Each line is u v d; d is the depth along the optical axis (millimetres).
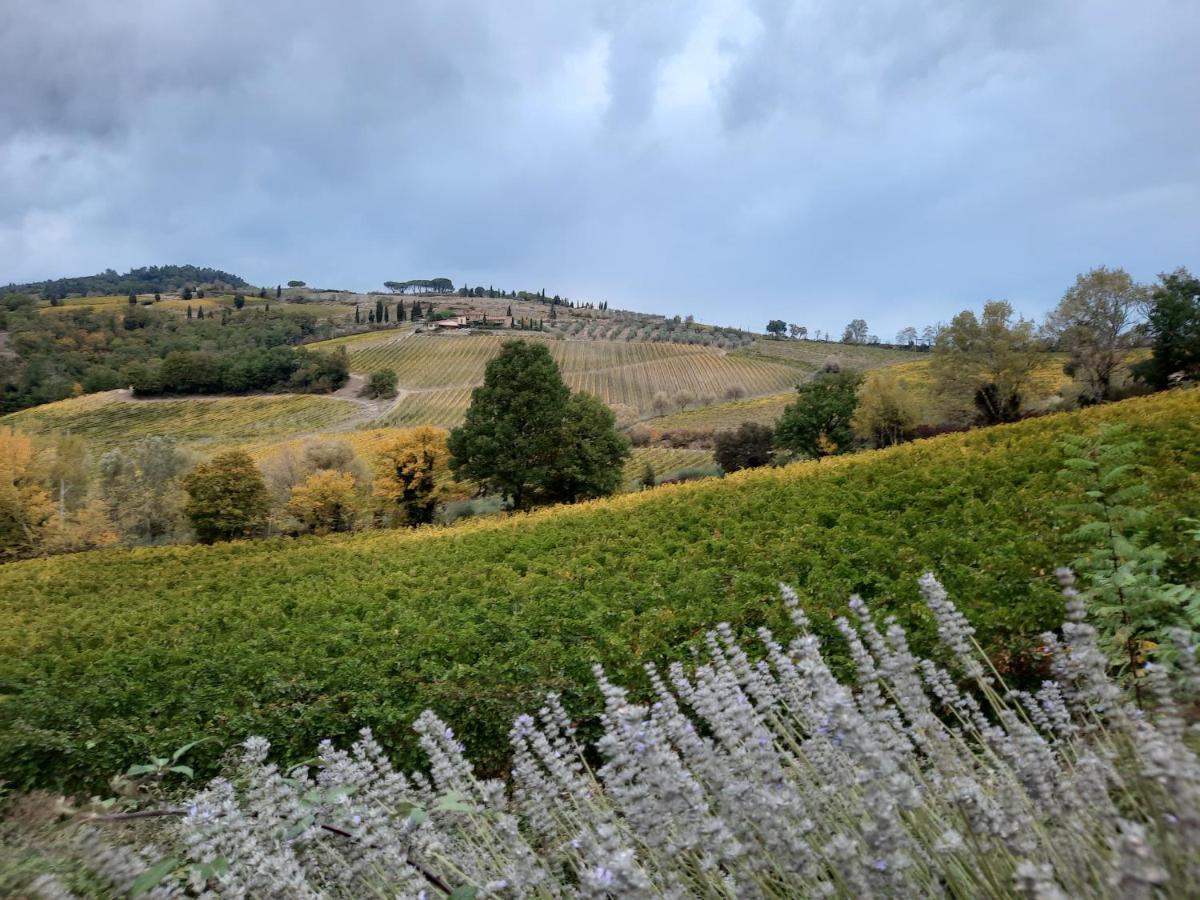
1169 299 41156
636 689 8109
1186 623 3957
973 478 16297
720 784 2506
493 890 2305
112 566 36031
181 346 176750
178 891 2715
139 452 65625
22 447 60125
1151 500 9273
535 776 3172
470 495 55625
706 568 14047
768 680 3432
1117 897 1509
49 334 173875
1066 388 47750
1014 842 1849
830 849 2053
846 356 160125
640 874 1725
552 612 12250
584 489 48031
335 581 23188
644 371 150250
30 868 2691
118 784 4664
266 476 61312
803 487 21609
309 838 2754
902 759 2504
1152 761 1608
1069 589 2428
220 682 11445
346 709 8875
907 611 8227
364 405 132125
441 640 10820
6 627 22797
